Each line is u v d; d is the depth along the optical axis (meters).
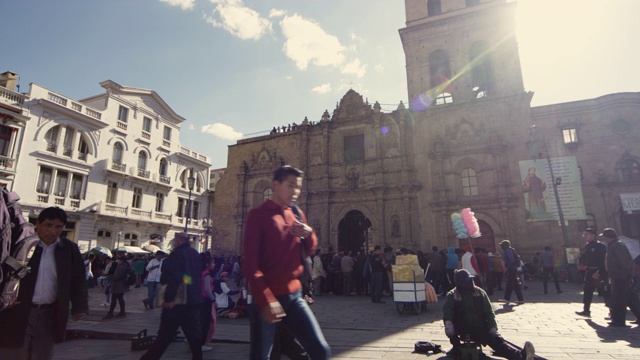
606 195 26.00
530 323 9.56
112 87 37.44
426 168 29.47
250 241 3.18
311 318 3.15
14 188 28.05
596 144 26.86
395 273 12.00
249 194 35.41
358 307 13.88
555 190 21.56
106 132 36.09
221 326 10.28
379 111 31.72
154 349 5.39
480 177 28.11
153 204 40.78
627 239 19.72
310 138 34.00
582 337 7.82
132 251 33.97
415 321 10.44
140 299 18.70
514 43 29.45
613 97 26.86
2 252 3.49
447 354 6.45
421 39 32.34
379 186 29.73
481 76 31.30
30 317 4.06
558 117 27.91
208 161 49.94
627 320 9.80
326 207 31.28
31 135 29.59
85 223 33.03
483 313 6.07
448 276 16.36
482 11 30.45
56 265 4.28
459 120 29.38
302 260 3.49
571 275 21.53
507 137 27.84
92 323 11.14
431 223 28.27
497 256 18.69
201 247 47.31
